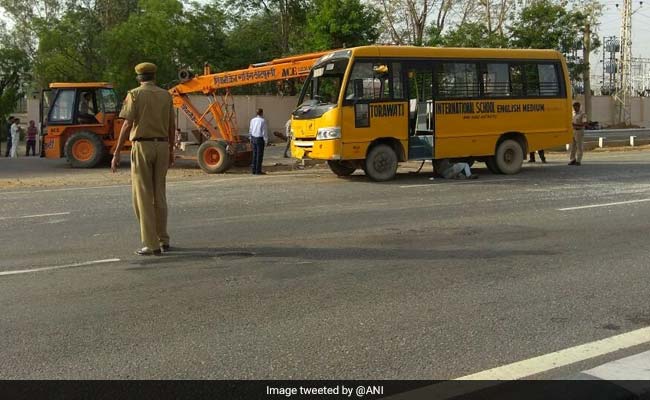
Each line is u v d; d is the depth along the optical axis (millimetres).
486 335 5148
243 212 10977
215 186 14992
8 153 29438
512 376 4375
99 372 4453
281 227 9547
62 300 6020
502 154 16688
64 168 21375
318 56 17922
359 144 15086
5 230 9500
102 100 21797
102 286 6473
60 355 4746
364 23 35531
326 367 4535
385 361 4641
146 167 7566
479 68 16172
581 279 6742
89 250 8086
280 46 43750
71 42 39188
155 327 5312
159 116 7543
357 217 10422
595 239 8648
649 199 12070
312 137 15352
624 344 4945
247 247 8188
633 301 6008
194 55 39125
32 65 44281
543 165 19656
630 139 30203
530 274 6941
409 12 39531
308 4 42156
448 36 38875
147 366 4547
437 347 4898
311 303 5941
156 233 7777
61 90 21562
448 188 14102
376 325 5371
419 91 15594
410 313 5672
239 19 43938
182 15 38969
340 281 6656
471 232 9156
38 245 8422
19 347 4895
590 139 30016
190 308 5789
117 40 36125
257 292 6266
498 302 5984
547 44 38781
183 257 7645
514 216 10438
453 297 6133
